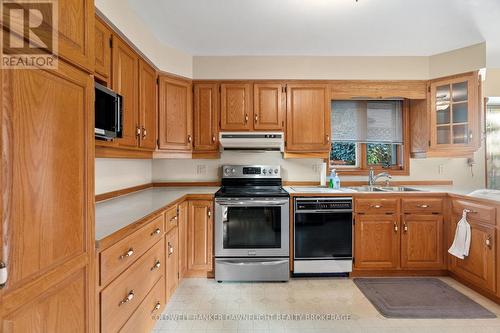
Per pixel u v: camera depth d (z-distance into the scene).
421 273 2.71
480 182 3.32
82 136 1.00
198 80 2.93
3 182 0.67
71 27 0.94
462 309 2.11
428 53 2.91
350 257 2.66
